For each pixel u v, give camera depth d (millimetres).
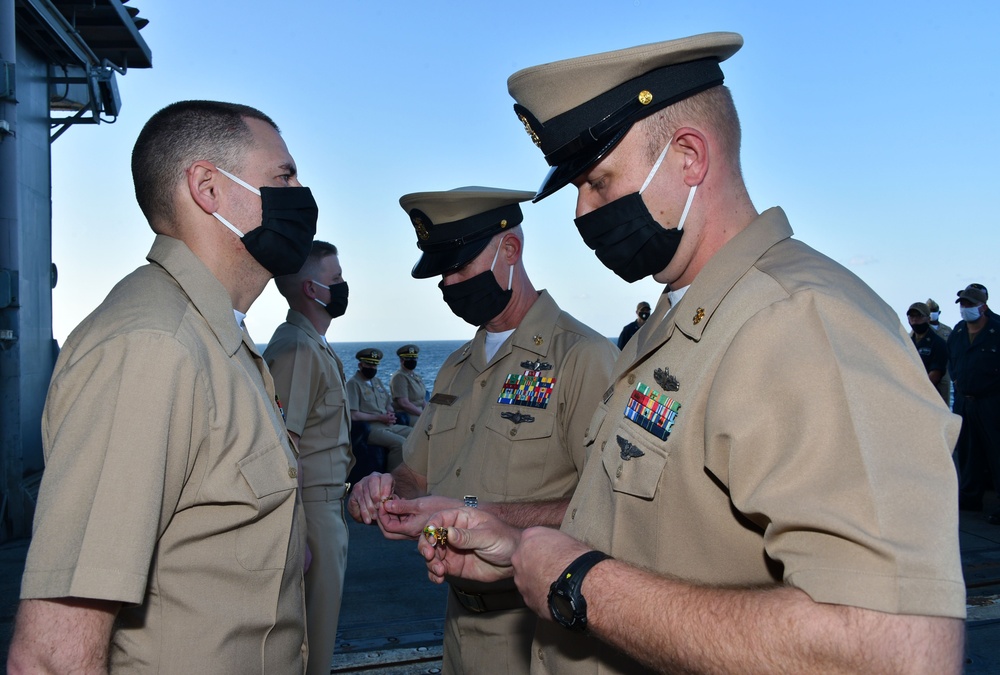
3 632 3818
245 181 1554
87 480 1172
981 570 4980
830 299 1029
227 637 1360
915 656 835
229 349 1439
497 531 1567
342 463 3381
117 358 1241
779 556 951
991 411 6496
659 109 1262
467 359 2580
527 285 2441
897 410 932
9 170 5586
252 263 1615
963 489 6898
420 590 4691
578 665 1321
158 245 1534
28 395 8516
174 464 1270
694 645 964
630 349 1475
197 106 1570
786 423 984
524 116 1371
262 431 1458
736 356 1063
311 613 3111
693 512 1145
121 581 1138
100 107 9531
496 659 2029
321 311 3467
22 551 5238
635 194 1274
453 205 2287
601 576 1096
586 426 2109
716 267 1228
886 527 870
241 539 1406
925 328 7715
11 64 5598
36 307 8820
